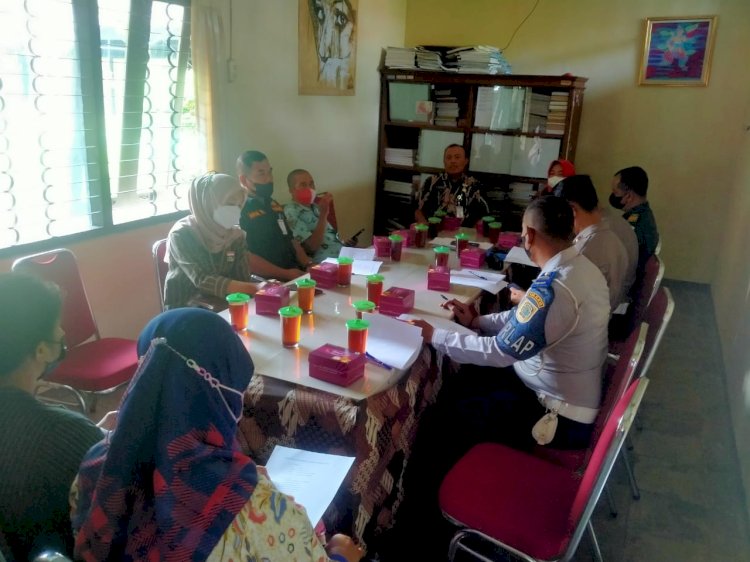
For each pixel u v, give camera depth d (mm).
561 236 1854
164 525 791
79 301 2361
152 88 3125
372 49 4984
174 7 3119
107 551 841
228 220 2375
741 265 3543
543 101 4680
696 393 3188
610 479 2408
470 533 1495
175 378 846
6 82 2426
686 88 4766
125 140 3027
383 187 5461
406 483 1910
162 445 818
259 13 3596
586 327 1771
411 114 5160
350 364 1584
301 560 903
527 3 5055
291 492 1282
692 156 4879
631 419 1224
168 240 2463
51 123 2631
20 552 982
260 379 1634
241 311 1898
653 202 5090
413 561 1892
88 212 2877
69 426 986
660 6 4691
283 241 3156
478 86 4812
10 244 2525
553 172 4195
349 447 1532
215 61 3199
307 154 4355
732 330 3438
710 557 1995
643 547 2033
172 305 2469
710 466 2525
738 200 4230
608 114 5043
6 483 932
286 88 3975
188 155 3420
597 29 4902
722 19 4551
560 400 1846
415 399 1845
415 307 2207
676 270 5156
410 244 3160
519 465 1677
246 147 3711
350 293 2330
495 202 4941
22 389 983
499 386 2199
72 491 925
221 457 842
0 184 2469
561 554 1370
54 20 2561
